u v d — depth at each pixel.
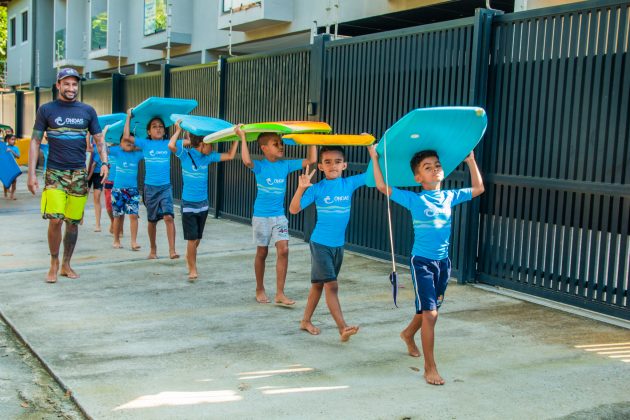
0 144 14.94
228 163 12.12
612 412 4.12
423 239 4.69
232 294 7.05
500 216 7.22
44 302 6.69
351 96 9.14
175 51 19.44
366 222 8.97
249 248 9.56
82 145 7.37
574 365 4.95
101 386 4.54
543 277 6.80
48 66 30.59
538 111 6.78
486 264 7.39
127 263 8.55
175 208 13.63
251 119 11.46
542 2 9.36
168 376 4.73
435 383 4.55
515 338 5.59
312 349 5.31
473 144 4.71
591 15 6.26
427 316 4.58
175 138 7.50
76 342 5.48
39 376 4.86
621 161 6.03
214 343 5.47
